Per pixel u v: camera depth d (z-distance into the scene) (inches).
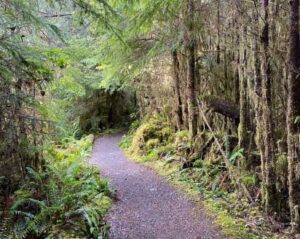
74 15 222.4
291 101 203.6
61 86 252.5
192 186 301.3
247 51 264.5
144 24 305.3
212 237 203.6
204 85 360.5
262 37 222.7
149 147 451.8
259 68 237.6
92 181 281.1
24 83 221.3
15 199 207.6
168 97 468.1
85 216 199.9
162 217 237.1
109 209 250.4
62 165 284.5
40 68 215.0
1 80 191.5
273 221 219.5
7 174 221.8
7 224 189.5
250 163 277.7
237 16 261.0
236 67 310.3
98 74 581.0
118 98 777.6
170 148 408.5
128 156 472.1
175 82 426.9
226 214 236.4
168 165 369.7
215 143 330.0
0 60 182.7
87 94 703.7
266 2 219.1
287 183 224.8
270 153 227.9
